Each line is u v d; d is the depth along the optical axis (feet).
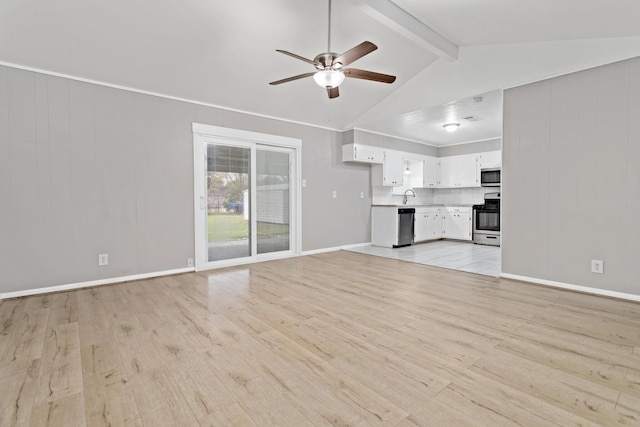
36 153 10.52
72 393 5.29
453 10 9.24
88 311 9.09
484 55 12.31
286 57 12.00
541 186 11.36
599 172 10.12
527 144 11.62
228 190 15.11
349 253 18.57
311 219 18.33
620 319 8.33
